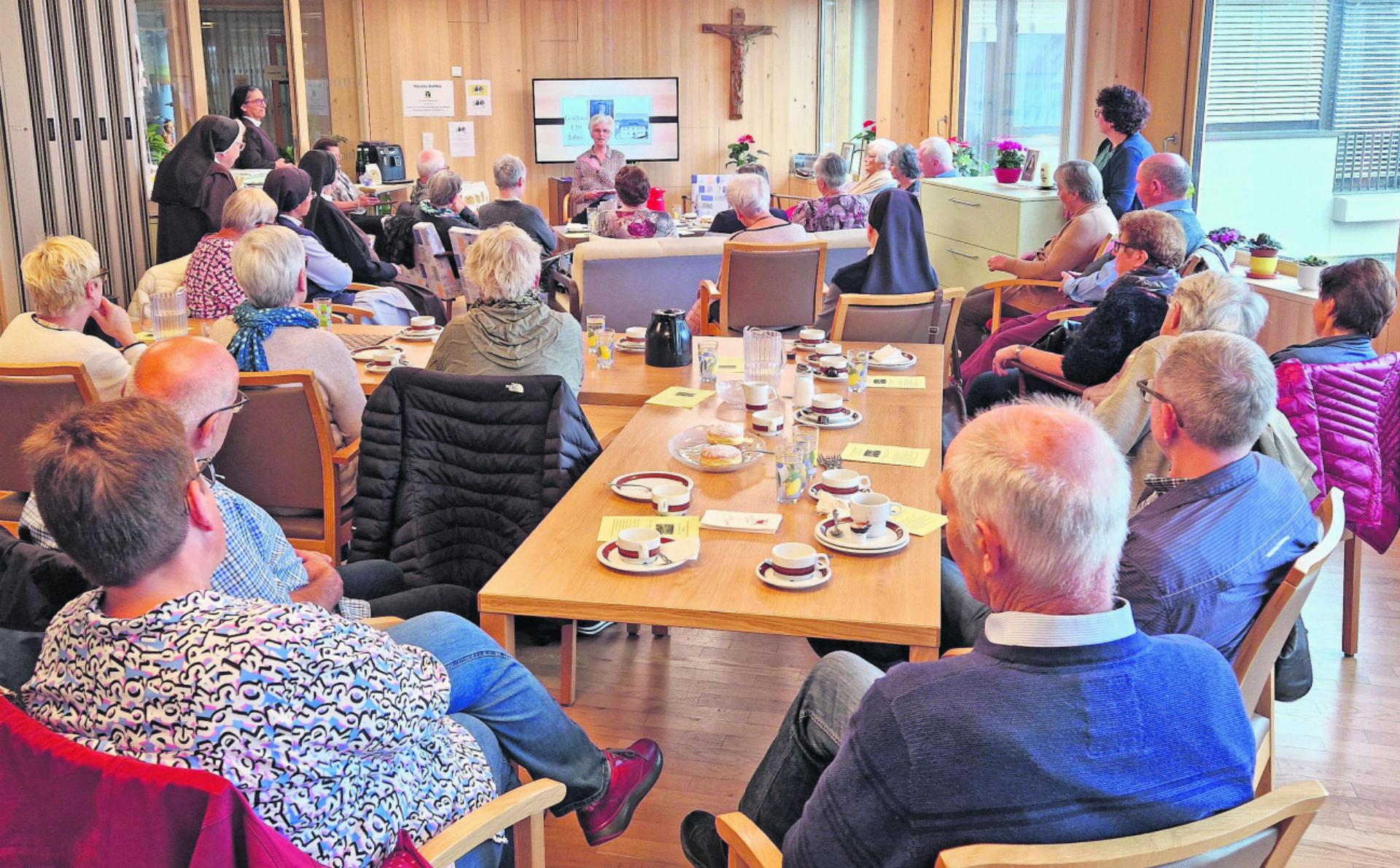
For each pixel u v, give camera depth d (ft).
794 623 6.84
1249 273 18.99
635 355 13.47
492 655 6.74
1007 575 4.58
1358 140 18.02
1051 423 4.69
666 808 8.67
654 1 36.01
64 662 4.71
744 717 9.95
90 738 4.65
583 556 7.70
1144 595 6.42
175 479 4.65
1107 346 12.60
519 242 11.09
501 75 35.73
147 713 4.54
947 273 25.31
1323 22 18.48
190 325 14.61
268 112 33.58
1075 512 4.43
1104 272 16.55
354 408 10.89
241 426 10.18
